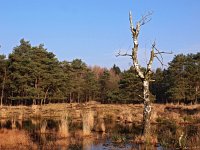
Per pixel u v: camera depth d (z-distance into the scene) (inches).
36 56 2674.7
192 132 975.0
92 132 1048.2
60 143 824.3
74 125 1253.1
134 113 1702.8
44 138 909.8
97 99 3725.4
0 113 1728.6
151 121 1327.5
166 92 3223.4
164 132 951.6
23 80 2507.4
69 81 3090.6
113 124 1309.1
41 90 2652.6
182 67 3272.6
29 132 1026.1
